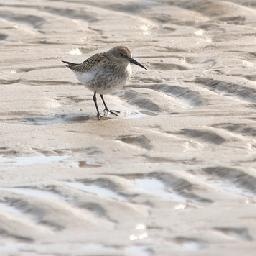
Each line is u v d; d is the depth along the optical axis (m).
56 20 20.80
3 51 18.84
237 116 14.24
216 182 11.50
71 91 16.06
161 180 11.62
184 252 9.31
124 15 21.19
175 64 17.66
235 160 12.26
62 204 10.77
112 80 14.93
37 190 11.29
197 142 13.24
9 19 20.88
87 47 19.19
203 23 20.78
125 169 12.02
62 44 19.34
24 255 9.36
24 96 15.67
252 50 18.48
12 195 11.06
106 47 19.22
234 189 11.27
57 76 16.95
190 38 19.72
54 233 10.00
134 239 9.73
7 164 12.48
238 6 21.56
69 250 9.48
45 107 15.13
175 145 13.08
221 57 17.98
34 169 12.17
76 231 10.04
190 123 13.95
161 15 21.17
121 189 11.27
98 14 21.12
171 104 15.16
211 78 16.22
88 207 10.70
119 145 13.18
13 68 17.58
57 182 11.54
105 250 9.46
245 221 10.05
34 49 18.95
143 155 12.76
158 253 9.31
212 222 10.10
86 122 14.40
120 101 15.58
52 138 13.52
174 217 10.34
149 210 10.60
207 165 12.05
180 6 21.61
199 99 15.27
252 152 12.66
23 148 13.08
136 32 20.28
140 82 16.38
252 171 11.62
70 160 12.63
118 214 10.47
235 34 19.94
